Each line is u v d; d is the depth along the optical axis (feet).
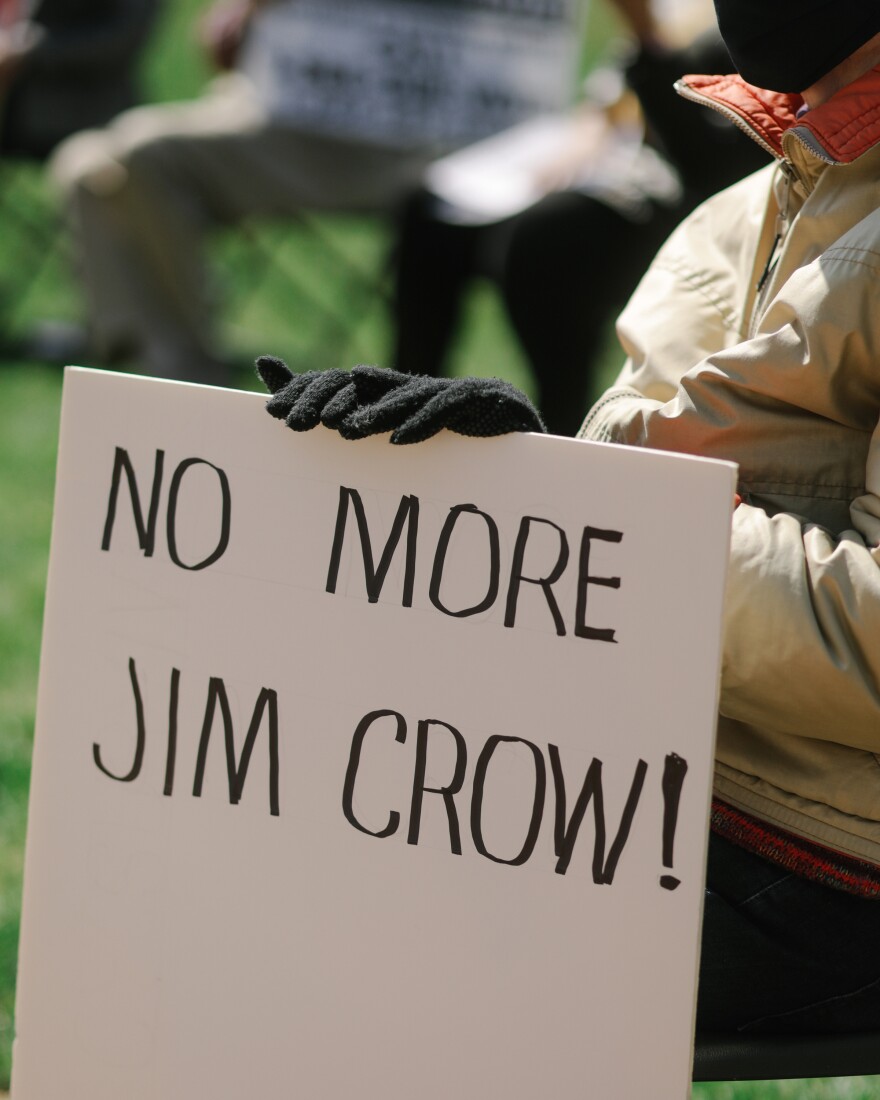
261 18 62.75
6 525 51.98
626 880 16.05
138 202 64.44
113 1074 18.38
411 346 51.90
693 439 18.01
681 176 39.04
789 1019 18.04
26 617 44.78
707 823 15.71
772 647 16.51
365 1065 17.16
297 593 17.12
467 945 16.66
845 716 16.62
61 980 18.54
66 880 18.48
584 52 138.82
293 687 17.20
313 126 63.67
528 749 16.30
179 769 17.80
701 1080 17.80
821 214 17.95
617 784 16.01
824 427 17.65
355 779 16.99
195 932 17.84
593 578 15.97
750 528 16.97
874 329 16.87
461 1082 16.80
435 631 16.58
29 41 68.69
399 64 62.44
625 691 15.92
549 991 16.39
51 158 70.23
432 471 16.46
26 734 38.11
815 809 17.49
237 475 17.34
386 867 16.93
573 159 46.75
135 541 17.85
